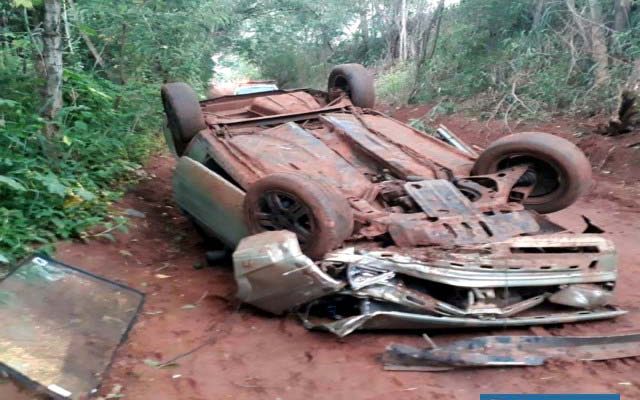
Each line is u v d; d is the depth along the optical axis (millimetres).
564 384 3646
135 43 10531
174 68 11578
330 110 6566
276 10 23281
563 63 13883
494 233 4457
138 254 5941
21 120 6641
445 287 4344
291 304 4289
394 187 5055
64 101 8234
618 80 11609
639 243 6512
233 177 5312
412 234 4395
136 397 3584
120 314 4188
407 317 4023
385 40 25578
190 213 5723
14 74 7387
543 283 4207
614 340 3992
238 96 7344
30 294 3977
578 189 5059
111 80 10672
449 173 5391
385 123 6414
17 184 5316
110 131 8617
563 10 14445
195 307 4801
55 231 5738
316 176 5043
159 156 10078
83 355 3752
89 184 6898
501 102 13625
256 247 4176
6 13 8297
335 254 4285
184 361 3996
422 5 22297
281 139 5805
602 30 12609
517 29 17109
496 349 3879
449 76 17891
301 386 3715
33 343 3693
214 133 5914
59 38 6941
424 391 3619
